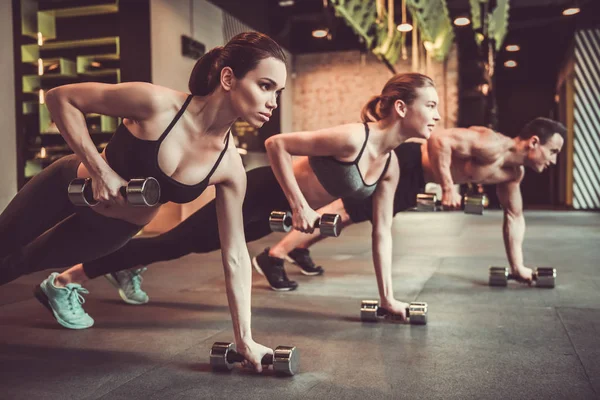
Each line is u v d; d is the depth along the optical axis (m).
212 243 2.67
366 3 9.21
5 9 6.57
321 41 13.34
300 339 2.35
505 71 15.30
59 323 2.57
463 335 2.40
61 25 8.05
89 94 1.58
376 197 2.64
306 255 4.10
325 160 2.40
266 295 3.37
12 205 1.87
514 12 11.99
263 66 1.59
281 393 1.71
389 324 2.62
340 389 1.74
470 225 8.38
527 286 3.58
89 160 1.57
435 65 12.62
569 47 12.68
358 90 13.32
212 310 2.96
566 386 1.76
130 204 1.57
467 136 3.12
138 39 7.79
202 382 1.82
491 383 1.79
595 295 3.26
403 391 1.72
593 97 11.76
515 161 3.28
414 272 4.18
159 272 4.25
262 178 2.78
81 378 1.85
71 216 1.92
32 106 8.02
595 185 11.95
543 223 8.37
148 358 2.09
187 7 8.73
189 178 1.71
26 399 1.66
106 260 2.62
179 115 1.66
